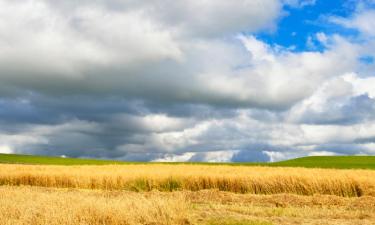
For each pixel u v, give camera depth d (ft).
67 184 103.81
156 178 97.25
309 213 51.57
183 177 96.68
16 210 41.86
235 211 53.06
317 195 76.74
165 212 43.34
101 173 106.01
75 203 43.55
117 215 40.60
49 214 39.27
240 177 91.45
